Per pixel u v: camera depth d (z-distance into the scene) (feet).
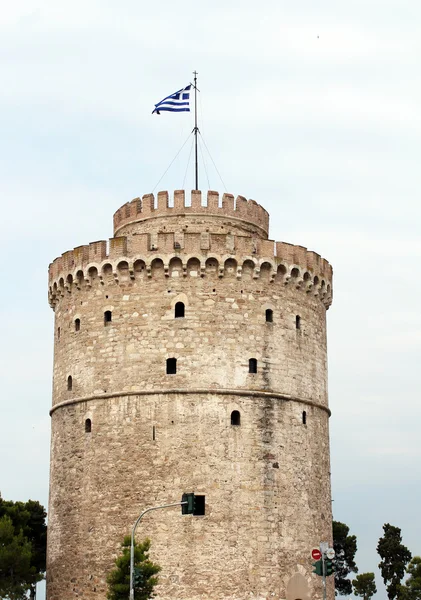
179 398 229.45
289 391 240.32
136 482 226.79
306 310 252.01
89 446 236.43
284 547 228.43
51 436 256.52
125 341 236.84
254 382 234.79
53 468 250.37
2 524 263.70
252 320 238.07
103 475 231.50
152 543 221.25
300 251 250.16
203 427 228.02
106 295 242.17
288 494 232.94
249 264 240.12
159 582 218.18
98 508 230.27
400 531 408.05
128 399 232.73
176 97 269.44
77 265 248.52
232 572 220.43
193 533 221.05
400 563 401.90
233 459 228.02
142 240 238.89
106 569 224.94
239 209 265.95
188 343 232.53
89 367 241.55
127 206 270.87
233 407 231.30
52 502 248.32
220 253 237.25
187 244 236.84
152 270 237.45
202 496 223.51
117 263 239.91
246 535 223.92
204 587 218.18
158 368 231.91
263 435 232.53
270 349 239.09
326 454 252.42
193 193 261.44
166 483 224.94
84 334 245.04
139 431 229.86
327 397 259.80
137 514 224.53
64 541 237.86
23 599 259.19
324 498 246.88
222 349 233.55
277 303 243.19
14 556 256.93
